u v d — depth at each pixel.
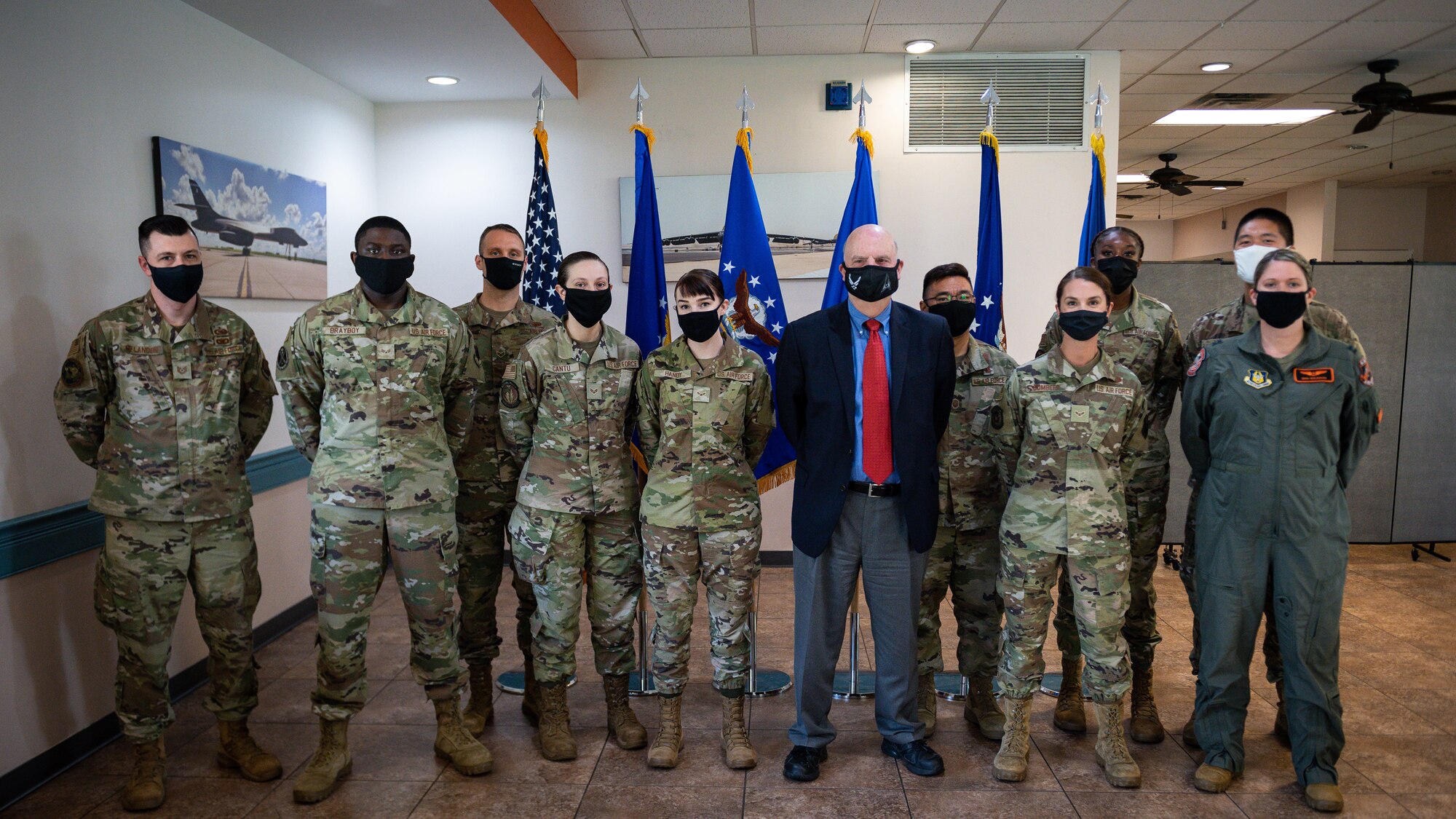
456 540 2.65
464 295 5.02
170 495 2.47
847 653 3.63
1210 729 2.54
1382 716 3.00
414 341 2.53
